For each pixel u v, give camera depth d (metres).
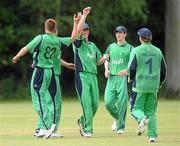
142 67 38.62
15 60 41.78
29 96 98.88
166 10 106.56
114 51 45.38
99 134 44.66
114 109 45.88
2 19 105.25
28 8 104.62
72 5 102.31
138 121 38.06
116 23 106.06
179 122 54.06
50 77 41.97
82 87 43.06
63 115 62.50
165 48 106.81
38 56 41.78
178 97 100.00
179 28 105.31
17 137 42.62
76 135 43.97
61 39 42.50
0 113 65.12
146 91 38.62
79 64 43.19
